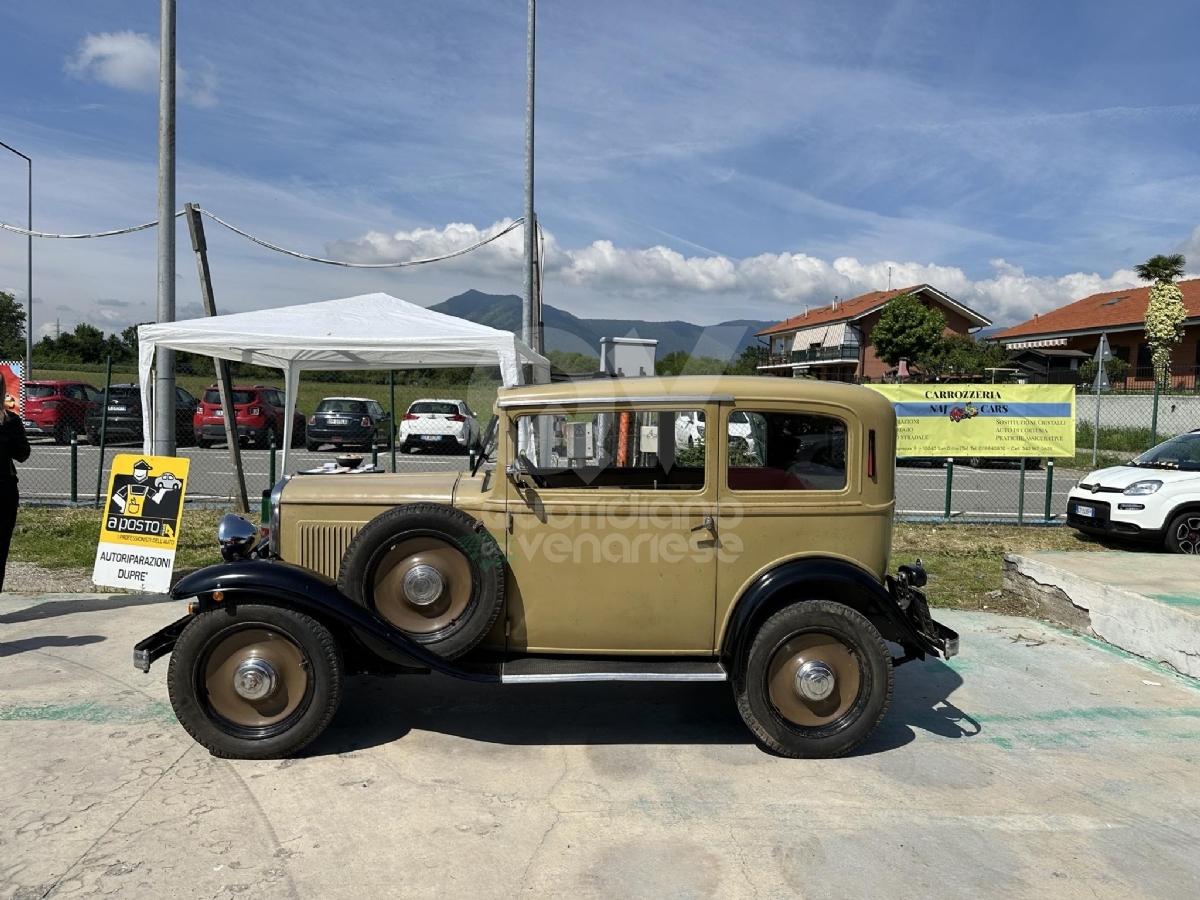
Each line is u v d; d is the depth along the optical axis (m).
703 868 3.09
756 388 4.08
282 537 4.39
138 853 3.09
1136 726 4.57
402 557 4.03
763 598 3.92
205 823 3.32
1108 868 3.14
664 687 5.05
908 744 4.29
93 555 8.16
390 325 8.71
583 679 3.94
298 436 21.41
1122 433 22.88
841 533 4.14
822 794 3.71
